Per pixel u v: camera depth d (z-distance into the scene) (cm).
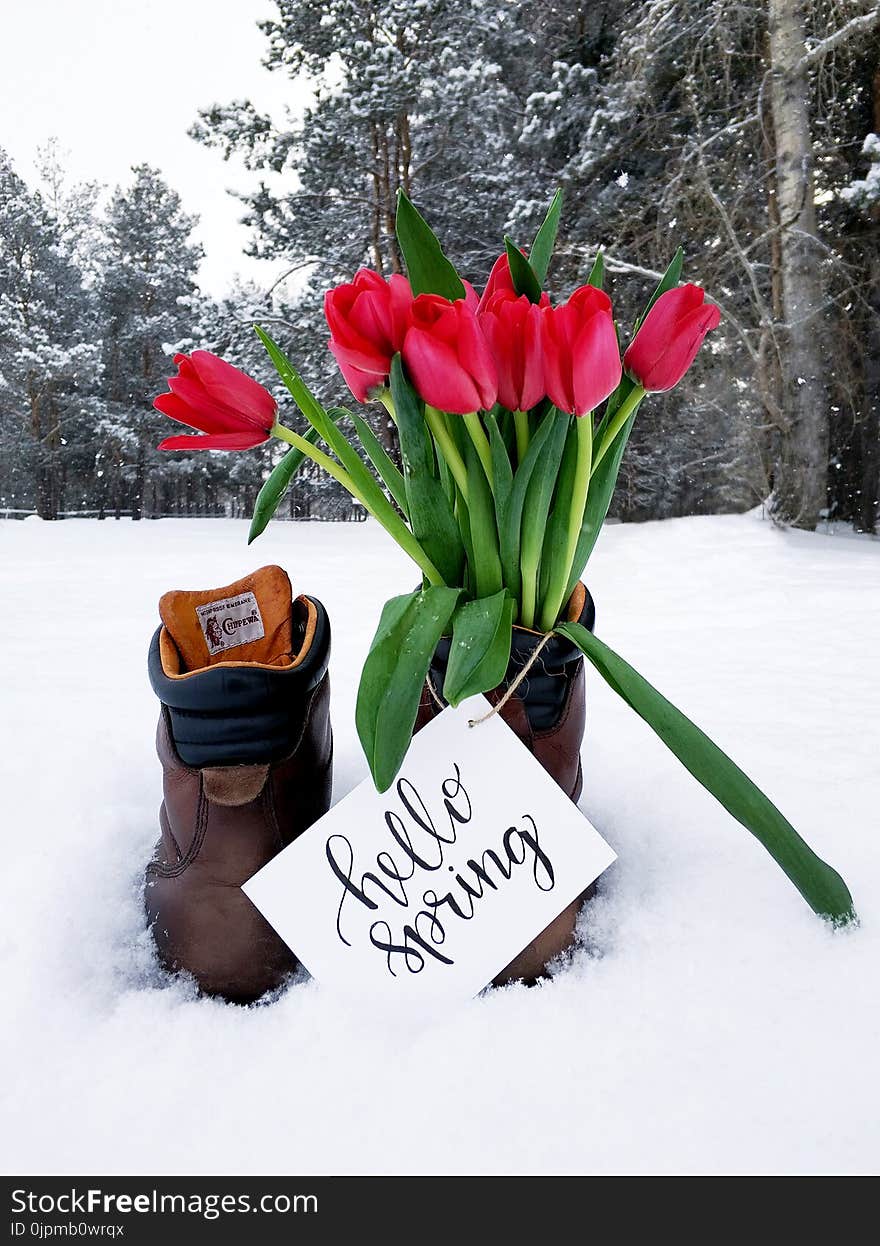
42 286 2208
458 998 52
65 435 2170
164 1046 48
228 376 47
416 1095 44
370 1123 43
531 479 51
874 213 672
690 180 702
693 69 689
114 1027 50
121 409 2177
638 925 58
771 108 648
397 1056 47
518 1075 45
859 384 719
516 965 54
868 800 81
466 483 52
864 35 612
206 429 50
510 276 55
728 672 167
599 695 134
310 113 948
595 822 73
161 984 55
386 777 45
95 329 2250
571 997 51
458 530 56
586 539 57
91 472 2270
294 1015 51
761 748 107
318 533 827
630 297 786
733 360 710
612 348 43
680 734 51
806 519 634
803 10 611
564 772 57
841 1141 41
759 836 50
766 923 56
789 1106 43
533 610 54
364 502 54
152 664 53
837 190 697
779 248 644
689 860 65
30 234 2195
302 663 53
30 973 53
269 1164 41
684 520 727
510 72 1022
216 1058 47
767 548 497
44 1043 49
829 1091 44
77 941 56
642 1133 42
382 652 50
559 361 44
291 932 52
